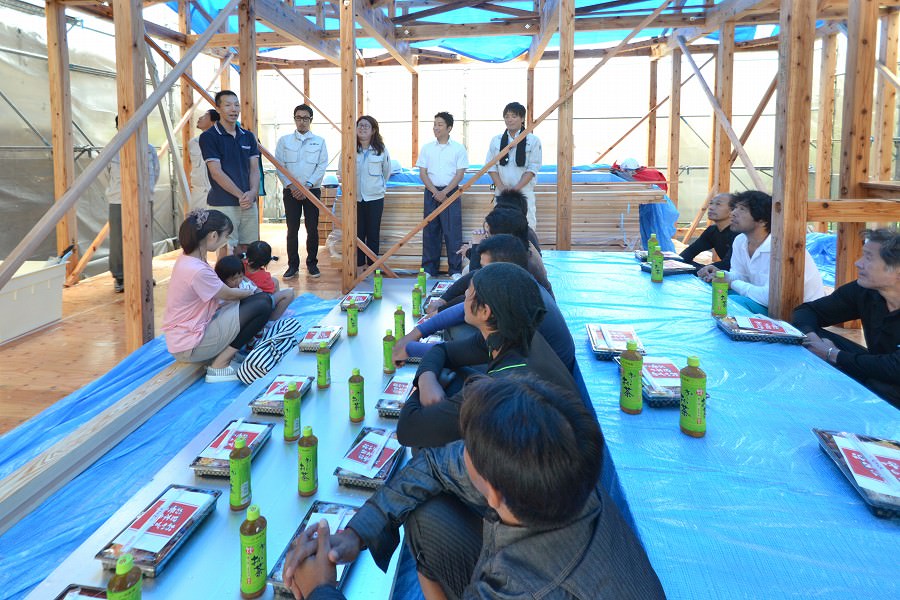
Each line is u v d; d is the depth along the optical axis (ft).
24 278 12.89
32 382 10.36
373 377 8.73
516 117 16.72
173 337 9.68
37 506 6.51
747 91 31.91
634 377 5.12
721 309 8.27
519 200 11.21
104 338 12.87
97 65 22.76
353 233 16.20
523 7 24.29
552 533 2.52
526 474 2.34
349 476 5.81
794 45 8.95
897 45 19.79
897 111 24.85
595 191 19.94
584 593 2.42
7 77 18.80
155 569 4.66
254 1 17.35
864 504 3.77
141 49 11.03
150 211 11.53
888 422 4.91
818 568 3.20
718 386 5.75
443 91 35.14
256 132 17.70
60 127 18.47
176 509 5.33
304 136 18.21
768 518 3.64
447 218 18.03
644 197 19.51
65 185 18.67
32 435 8.17
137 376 9.95
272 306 10.62
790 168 9.23
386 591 4.53
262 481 5.97
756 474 4.14
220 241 10.06
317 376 8.43
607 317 8.37
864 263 7.55
